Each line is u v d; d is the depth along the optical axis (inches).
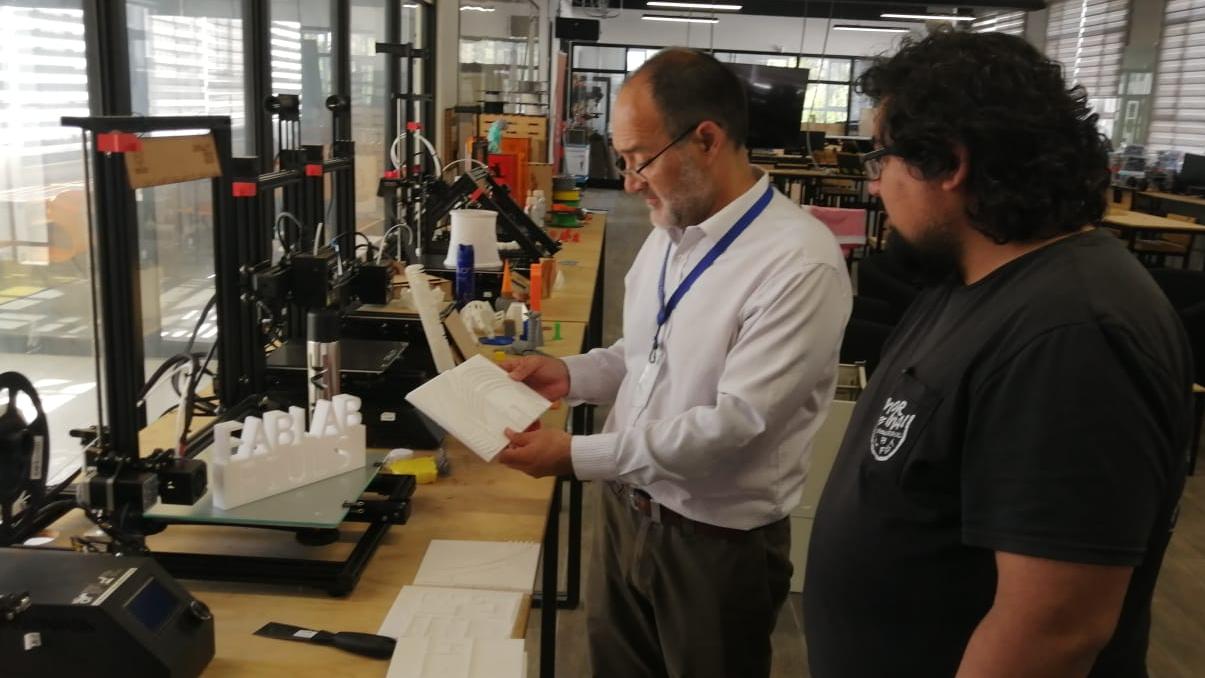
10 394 50.6
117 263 51.8
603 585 73.5
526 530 62.1
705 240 63.6
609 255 359.9
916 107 36.2
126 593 42.9
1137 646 38.8
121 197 51.3
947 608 38.9
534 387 72.7
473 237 129.8
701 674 66.2
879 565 40.4
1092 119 35.1
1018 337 34.5
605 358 75.4
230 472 55.6
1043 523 32.9
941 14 529.3
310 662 46.9
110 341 52.6
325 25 169.2
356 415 62.9
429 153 155.0
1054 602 32.9
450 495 67.3
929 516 38.5
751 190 63.5
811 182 406.0
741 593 64.6
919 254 39.4
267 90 132.3
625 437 59.0
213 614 50.9
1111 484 32.1
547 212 211.0
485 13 314.2
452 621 50.4
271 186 72.5
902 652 40.6
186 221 130.9
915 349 41.4
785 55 623.2
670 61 61.7
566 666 104.1
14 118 97.7
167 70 118.3
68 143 97.7
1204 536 139.6
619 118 63.1
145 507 53.5
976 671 34.9
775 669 105.3
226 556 55.2
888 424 39.9
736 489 63.1
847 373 126.4
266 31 131.0
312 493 58.6
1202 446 170.4
